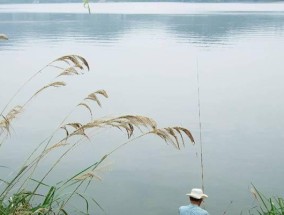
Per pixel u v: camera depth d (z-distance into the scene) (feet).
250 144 47.98
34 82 93.04
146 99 75.61
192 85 89.86
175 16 384.47
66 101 73.77
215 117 61.87
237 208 30.50
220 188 34.83
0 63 123.03
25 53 144.97
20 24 293.64
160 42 185.88
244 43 172.55
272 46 158.71
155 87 87.86
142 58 133.69
